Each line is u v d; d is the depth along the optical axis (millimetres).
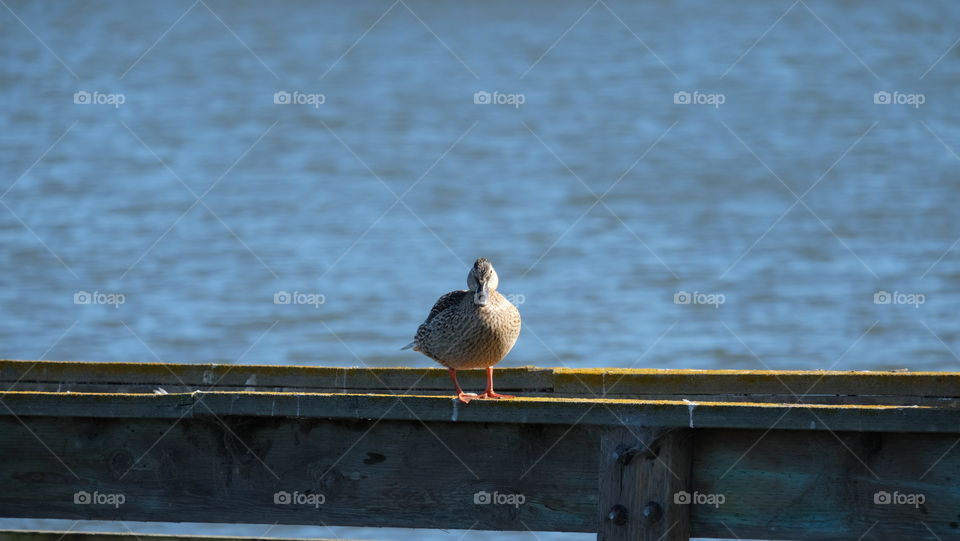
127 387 6895
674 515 5055
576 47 45406
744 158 25734
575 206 21422
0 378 6949
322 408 5312
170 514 5504
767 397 6621
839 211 20734
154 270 16875
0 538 5613
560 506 5230
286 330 14430
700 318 14781
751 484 5098
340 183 23469
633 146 27406
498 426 5273
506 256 17875
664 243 18625
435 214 20750
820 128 28969
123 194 22062
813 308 15172
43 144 26719
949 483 4918
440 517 5340
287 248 18203
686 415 5020
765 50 42875
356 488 5398
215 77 38062
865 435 4984
